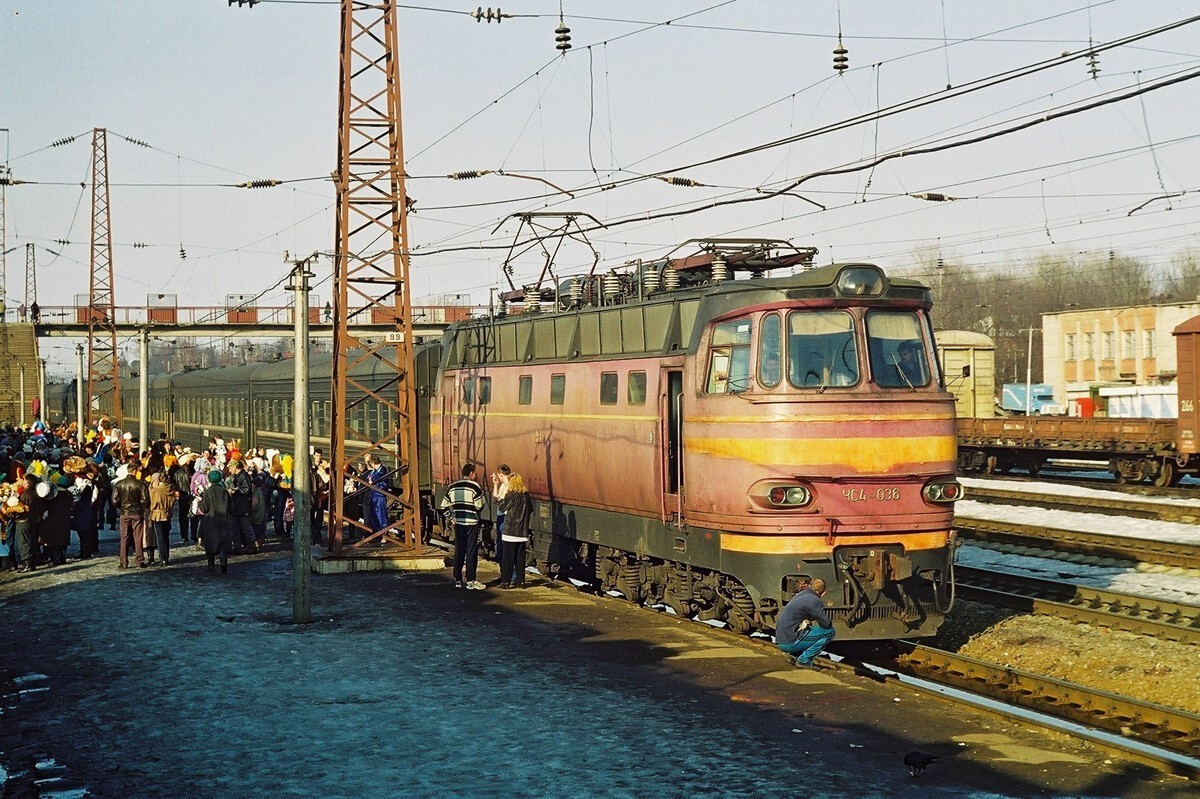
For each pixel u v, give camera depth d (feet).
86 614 56.90
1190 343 108.47
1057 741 34.06
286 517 91.71
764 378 47.32
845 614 46.62
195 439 168.04
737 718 36.63
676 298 54.03
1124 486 112.06
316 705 38.45
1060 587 59.36
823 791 29.50
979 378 155.43
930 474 47.85
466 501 64.95
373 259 71.92
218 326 223.71
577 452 63.16
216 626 53.01
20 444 112.57
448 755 32.73
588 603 59.11
